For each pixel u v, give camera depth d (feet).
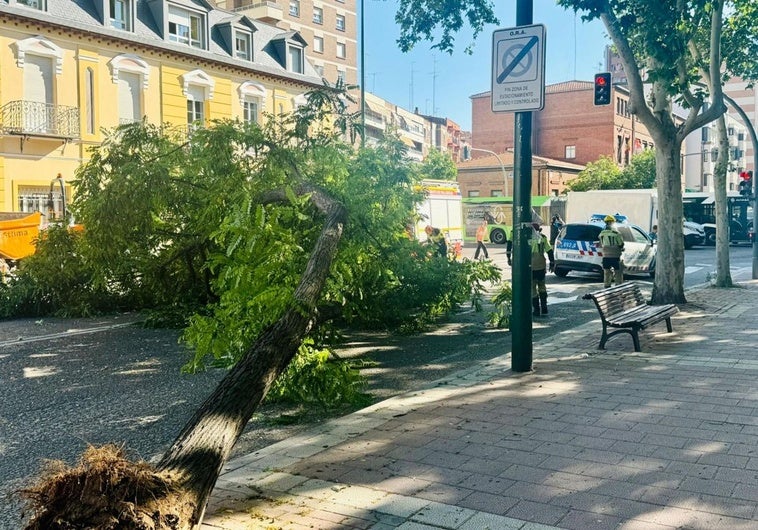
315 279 20.27
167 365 30.66
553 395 23.52
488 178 222.89
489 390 24.40
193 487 12.10
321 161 34.24
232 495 15.37
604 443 18.33
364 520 13.97
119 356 32.50
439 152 212.43
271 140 35.53
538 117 248.93
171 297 44.34
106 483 10.74
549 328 41.24
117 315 45.47
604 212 105.81
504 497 14.94
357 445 18.63
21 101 94.02
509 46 27.04
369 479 16.17
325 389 23.18
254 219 23.49
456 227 86.84
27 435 21.20
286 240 23.63
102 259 40.63
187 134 39.42
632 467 16.52
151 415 23.26
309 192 27.68
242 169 34.42
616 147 241.76
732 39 58.29
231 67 122.31
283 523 13.89
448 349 34.27
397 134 37.32
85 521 10.38
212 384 27.32
